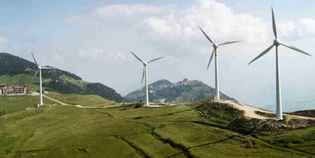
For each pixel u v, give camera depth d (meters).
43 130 168.88
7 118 199.38
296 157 105.56
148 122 164.38
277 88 142.00
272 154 110.62
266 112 162.75
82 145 138.12
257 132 135.00
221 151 117.44
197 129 146.12
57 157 130.50
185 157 115.56
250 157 109.25
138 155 122.94
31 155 135.12
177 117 170.75
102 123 171.62
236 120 150.25
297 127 133.62
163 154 121.25
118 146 133.25
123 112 198.25
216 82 186.62
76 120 183.88
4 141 157.25
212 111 170.00
